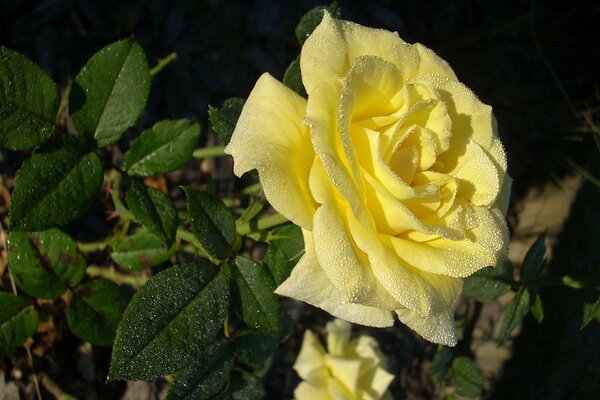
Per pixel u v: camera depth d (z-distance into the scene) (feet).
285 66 1.83
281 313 1.22
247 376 1.09
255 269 0.94
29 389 1.41
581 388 2.15
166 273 0.89
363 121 0.79
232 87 1.76
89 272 1.45
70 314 1.10
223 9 1.76
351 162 0.73
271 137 0.78
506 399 2.09
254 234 1.03
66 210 0.90
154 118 1.66
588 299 1.24
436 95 0.80
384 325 0.81
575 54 2.14
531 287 1.33
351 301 0.73
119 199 1.36
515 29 2.05
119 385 1.51
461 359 1.47
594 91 2.15
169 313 0.88
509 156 2.18
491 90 2.09
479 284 1.32
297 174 0.77
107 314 1.12
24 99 0.89
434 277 0.81
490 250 0.83
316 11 1.06
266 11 1.81
